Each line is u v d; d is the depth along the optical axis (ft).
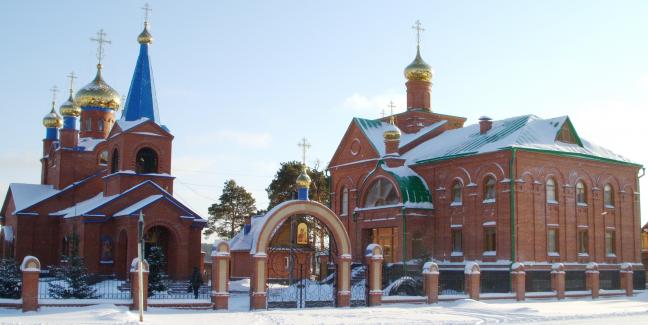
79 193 185.16
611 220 155.84
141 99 169.58
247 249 198.70
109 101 196.75
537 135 148.25
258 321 83.56
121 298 100.94
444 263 150.82
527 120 153.28
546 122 154.92
